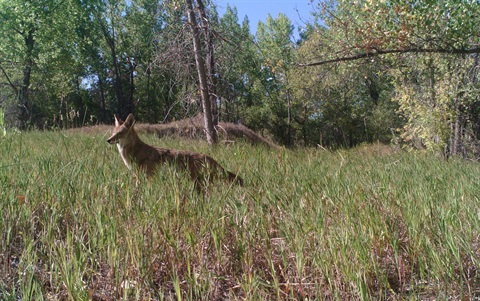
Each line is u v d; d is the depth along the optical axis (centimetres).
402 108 1606
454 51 1366
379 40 1353
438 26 1329
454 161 1114
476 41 1391
